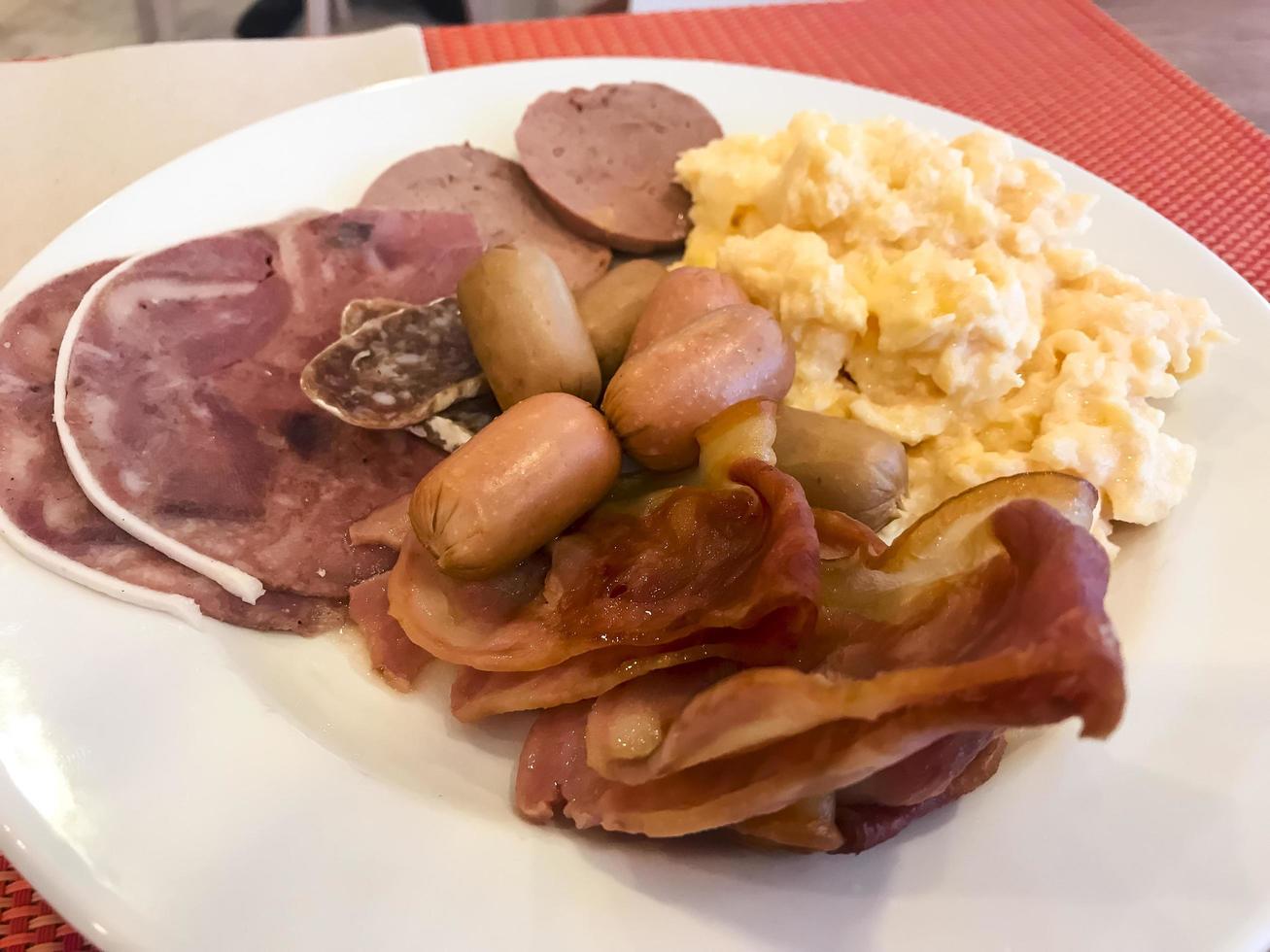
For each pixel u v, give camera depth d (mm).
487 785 157
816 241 210
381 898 130
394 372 195
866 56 311
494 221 243
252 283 204
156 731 142
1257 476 189
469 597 165
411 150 250
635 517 167
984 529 132
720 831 141
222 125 266
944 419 201
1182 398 205
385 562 179
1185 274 224
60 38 503
